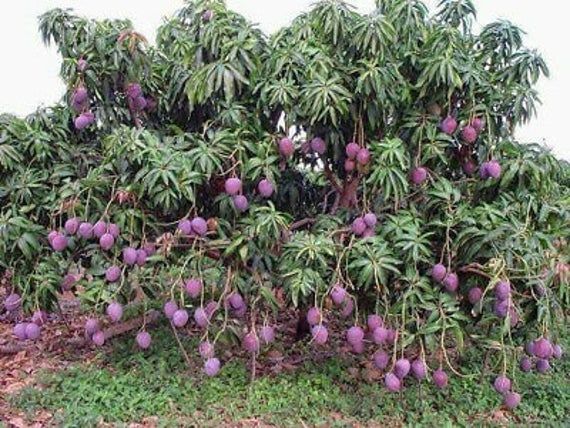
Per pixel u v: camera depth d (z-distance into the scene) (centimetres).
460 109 409
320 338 354
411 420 386
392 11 406
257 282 389
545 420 396
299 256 359
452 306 362
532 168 380
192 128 461
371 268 352
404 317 358
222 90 412
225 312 386
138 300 491
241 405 390
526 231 369
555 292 383
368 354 477
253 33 407
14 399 379
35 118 437
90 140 461
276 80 396
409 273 365
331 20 385
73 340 500
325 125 399
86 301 386
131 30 415
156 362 442
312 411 386
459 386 428
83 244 403
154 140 383
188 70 430
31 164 429
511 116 409
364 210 397
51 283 404
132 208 384
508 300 351
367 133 409
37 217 422
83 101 417
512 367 398
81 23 420
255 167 387
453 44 392
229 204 390
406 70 409
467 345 473
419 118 399
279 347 479
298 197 464
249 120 407
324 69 378
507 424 384
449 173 437
